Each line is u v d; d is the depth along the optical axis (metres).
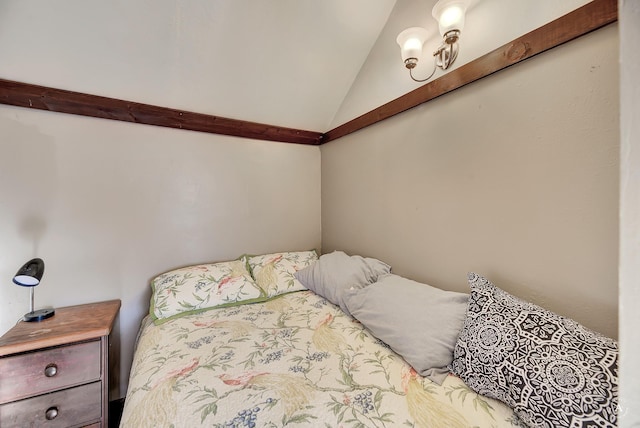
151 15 1.33
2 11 1.15
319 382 0.85
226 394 0.80
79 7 1.22
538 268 1.00
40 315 1.32
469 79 1.19
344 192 2.13
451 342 0.92
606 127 0.84
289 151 2.29
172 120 1.78
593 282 0.87
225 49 1.57
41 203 1.47
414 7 1.48
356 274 1.57
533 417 0.66
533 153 1.01
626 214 0.29
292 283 1.80
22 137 1.42
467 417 0.70
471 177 1.22
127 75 1.53
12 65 1.33
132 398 0.82
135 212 1.71
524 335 0.76
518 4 1.03
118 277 1.67
